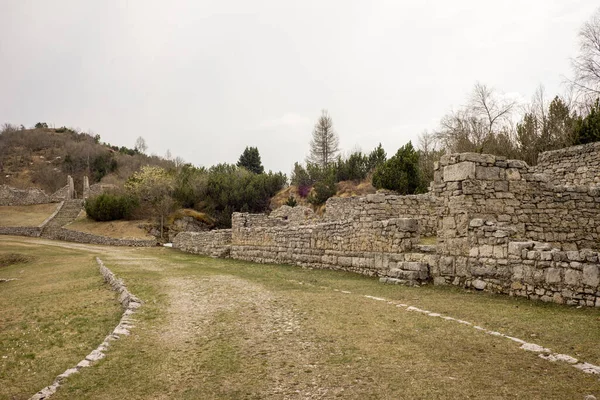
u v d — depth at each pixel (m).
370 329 7.92
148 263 23.25
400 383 5.40
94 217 52.03
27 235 49.47
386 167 37.19
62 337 8.81
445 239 12.51
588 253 8.73
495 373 5.58
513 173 12.60
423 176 37.84
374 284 13.23
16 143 121.06
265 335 7.92
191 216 49.53
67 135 135.25
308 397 5.17
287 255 21.12
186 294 12.57
